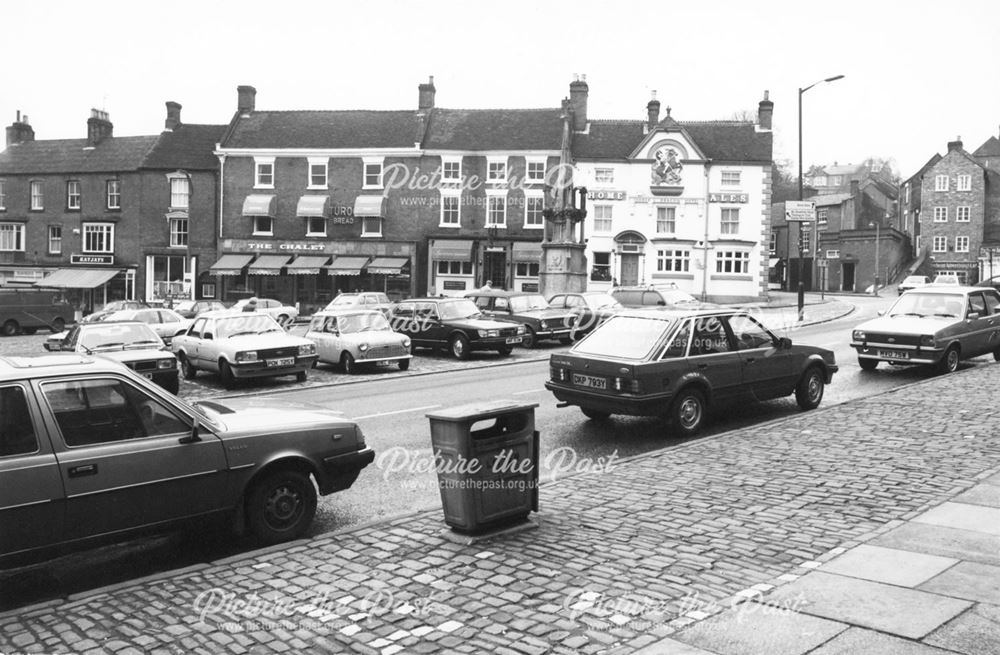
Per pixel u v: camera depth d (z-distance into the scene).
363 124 49.84
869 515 6.96
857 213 77.44
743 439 10.34
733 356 11.81
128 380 6.50
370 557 6.27
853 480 8.12
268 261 48.25
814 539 6.39
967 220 68.94
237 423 7.14
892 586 5.34
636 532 6.70
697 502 7.54
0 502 5.72
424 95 49.84
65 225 51.38
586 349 11.82
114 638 4.93
